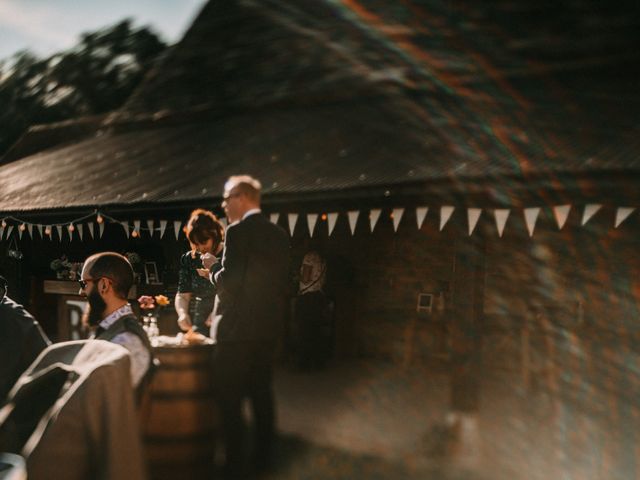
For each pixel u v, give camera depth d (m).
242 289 4.05
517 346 6.88
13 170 9.25
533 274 7.32
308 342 6.68
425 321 7.30
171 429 3.82
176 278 8.65
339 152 6.12
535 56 6.81
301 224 8.20
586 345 6.75
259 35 9.69
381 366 6.79
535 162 4.56
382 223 7.77
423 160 5.29
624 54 6.32
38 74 20.36
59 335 9.00
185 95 9.70
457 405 4.94
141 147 8.61
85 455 2.69
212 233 5.00
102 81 20.05
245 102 8.72
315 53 8.67
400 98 7.33
